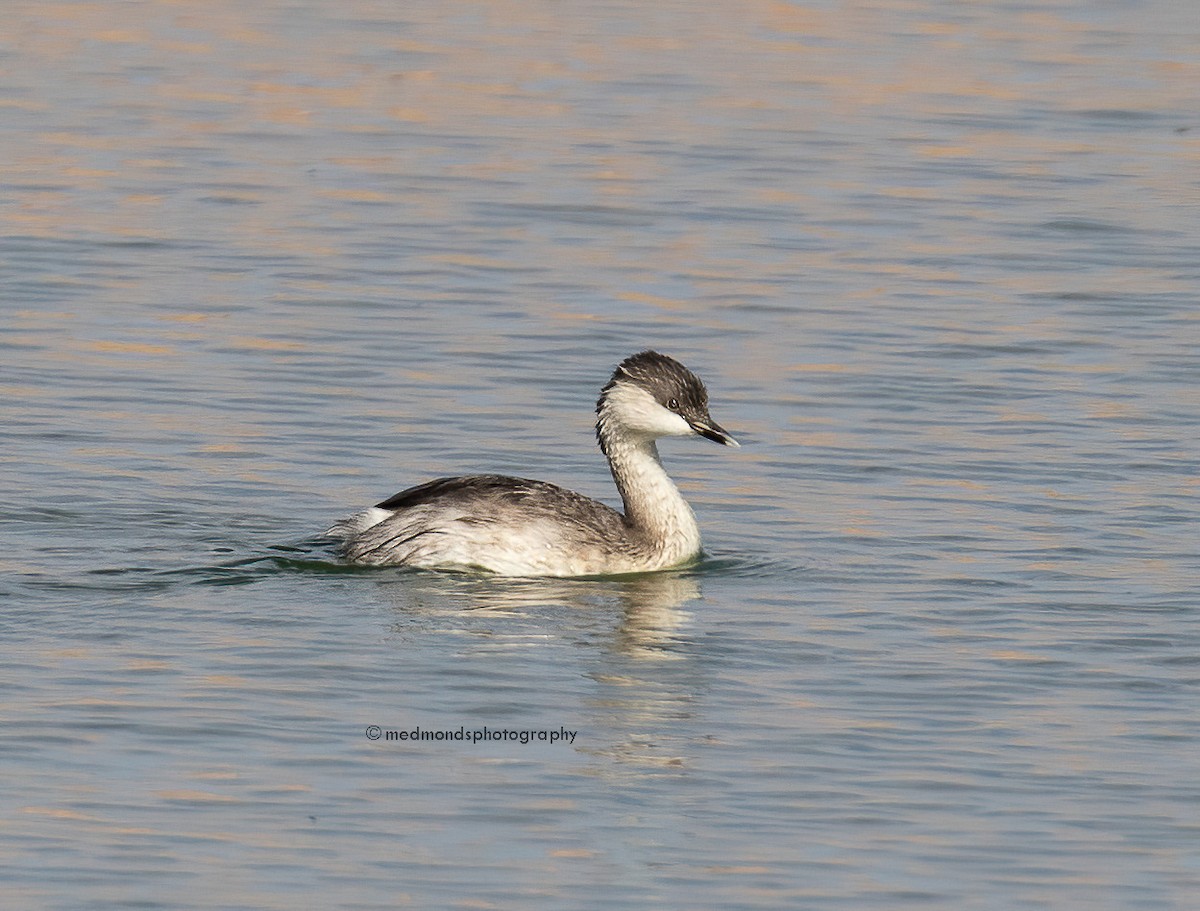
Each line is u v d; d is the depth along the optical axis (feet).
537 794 41.39
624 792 41.45
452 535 53.78
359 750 42.98
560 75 111.86
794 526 58.54
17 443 62.85
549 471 63.16
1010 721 45.16
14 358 71.05
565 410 68.33
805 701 46.14
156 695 45.16
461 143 99.66
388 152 98.17
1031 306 78.79
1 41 116.06
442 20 124.06
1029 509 59.62
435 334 74.95
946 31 122.21
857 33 121.80
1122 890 37.91
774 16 125.70
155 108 104.47
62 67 111.34
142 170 94.48
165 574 52.60
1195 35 121.60
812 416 67.72
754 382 70.79
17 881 37.27
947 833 40.01
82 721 43.75
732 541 57.31
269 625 49.60
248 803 40.57
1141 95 108.99
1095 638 50.03
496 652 48.44
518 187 92.99
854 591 53.31
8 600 50.37
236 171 94.73
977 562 55.47
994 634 50.29
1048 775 42.52
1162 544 56.80
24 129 100.01
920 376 71.31
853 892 37.68
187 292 78.79
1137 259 84.33
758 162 97.40
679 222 88.79
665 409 54.85
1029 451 64.49
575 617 51.03
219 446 63.46
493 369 71.72
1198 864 38.93
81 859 38.09
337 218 88.38
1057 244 86.28
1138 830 40.22
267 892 37.17
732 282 81.25
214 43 117.60
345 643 48.55
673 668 47.80
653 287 80.59
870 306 78.64
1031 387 70.38
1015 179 95.25
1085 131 102.99
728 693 46.44
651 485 55.47
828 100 107.76
